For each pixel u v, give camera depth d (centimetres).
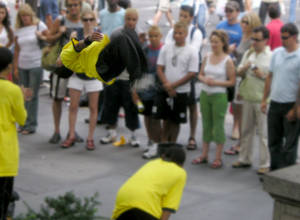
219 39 883
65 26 942
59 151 989
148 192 568
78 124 1147
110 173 891
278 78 823
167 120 956
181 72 908
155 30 929
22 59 1044
